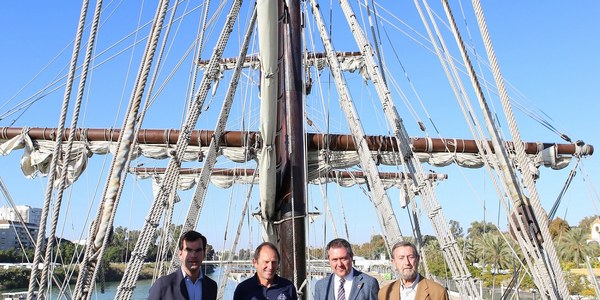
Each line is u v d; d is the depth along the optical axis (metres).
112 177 4.66
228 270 11.88
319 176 14.43
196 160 14.98
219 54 9.38
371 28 10.52
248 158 14.92
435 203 8.23
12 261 34.25
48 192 3.65
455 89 5.32
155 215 6.54
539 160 15.57
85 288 4.41
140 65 4.80
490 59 4.25
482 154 5.13
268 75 7.33
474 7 4.29
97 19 4.00
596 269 35.97
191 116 8.13
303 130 9.30
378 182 10.57
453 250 7.82
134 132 4.84
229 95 9.77
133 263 5.98
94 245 4.52
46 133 14.29
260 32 7.16
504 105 4.23
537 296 24.70
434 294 4.54
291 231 8.68
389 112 10.06
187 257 4.66
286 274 8.59
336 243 5.01
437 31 5.39
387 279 28.41
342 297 4.94
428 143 15.54
